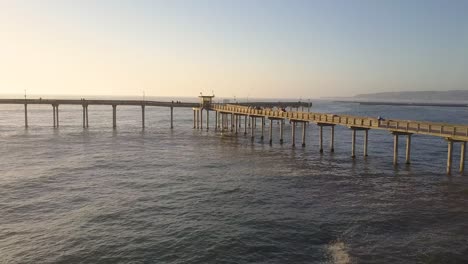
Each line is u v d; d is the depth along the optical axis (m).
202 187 32.34
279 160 44.53
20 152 49.31
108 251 19.98
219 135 70.19
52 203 27.91
